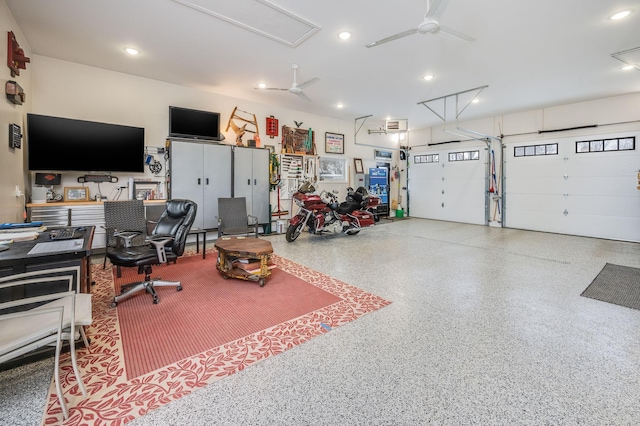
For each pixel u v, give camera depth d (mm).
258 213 6219
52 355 1964
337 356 2018
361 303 2895
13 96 3129
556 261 4418
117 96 4730
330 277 3670
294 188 7070
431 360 1972
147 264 2873
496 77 4859
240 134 5938
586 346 2143
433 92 5691
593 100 6176
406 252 4961
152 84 5051
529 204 7203
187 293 3131
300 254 4805
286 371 1854
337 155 8109
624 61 4238
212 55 4066
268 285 3387
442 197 8969
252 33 3457
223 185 5645
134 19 3182
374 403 1585
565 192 6641
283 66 4434
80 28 3383
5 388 1679
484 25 3271
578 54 4012
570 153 6535
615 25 3273
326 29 3350
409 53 3977
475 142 8117
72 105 4371
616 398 1621
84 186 4516
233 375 1813
